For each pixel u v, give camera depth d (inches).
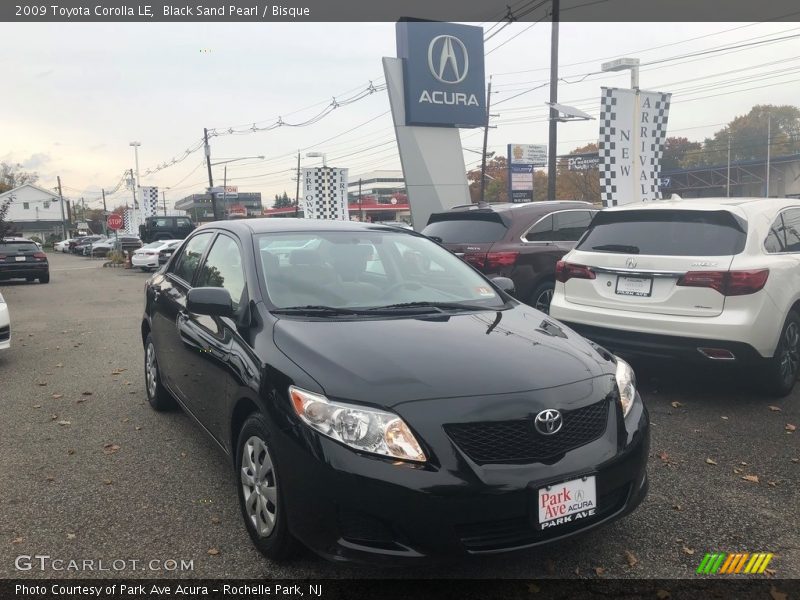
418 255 173.3
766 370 207.9
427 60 616.7
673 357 209.2
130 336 375.2
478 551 101.8
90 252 2017.7
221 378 140.8
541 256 312.3
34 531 132.7
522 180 1413.6
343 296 148.3
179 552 124.3
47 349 335.9
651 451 173.8
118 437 189.6
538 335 134.3
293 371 115.3
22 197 3986.2
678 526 133.6
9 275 821.2
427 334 128.0
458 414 105.0
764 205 224.2
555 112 713.6
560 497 105.7
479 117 647.8
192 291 141.9
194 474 161.5
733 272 199.0
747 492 148.7
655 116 542.6
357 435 103.5
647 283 215.8
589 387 117.2
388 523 101.3
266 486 118.9
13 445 183.9
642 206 230.2
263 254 154.6
